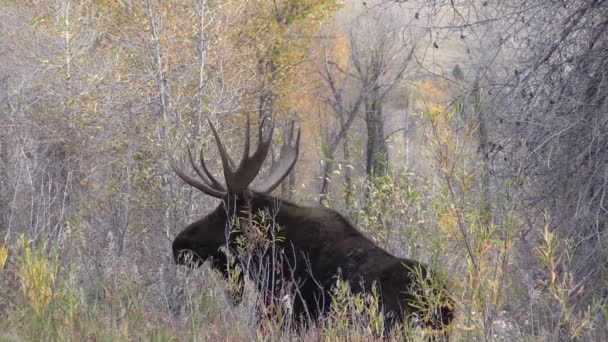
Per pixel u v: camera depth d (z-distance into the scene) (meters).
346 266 13.95
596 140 13.81
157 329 12.59
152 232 18.78
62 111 22.52
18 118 22.02
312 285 14.34
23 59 27.17
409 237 17.61
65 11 27.06
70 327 12.04
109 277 15.74
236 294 14.68
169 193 19.00
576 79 14.09
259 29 28.98
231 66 22.80
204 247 15.48
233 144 23.03
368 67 38.22
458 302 11.63
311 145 38.22
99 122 20.92
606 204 13.64
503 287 12.12
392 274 13.23
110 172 20.89
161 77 20.33
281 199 14.93
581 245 13.64
